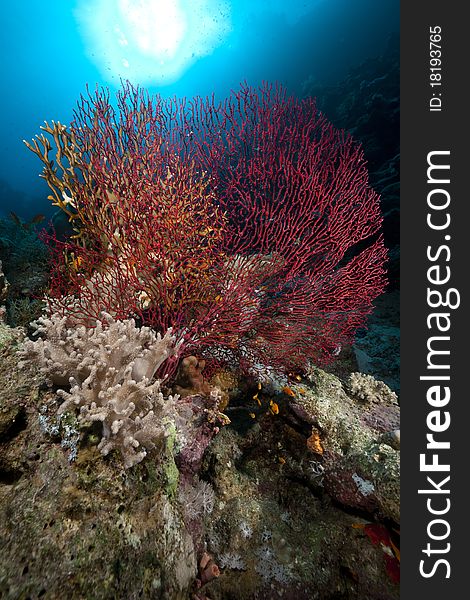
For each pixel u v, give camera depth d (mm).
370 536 2166
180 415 2461
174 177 3246
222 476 2506
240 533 2195
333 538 2213
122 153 3150
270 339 3350
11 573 1168
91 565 1271
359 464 2326
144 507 1557
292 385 3023
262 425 2852
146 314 3051
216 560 2100
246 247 3176
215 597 1945
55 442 1554
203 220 3145
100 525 1378
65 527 1322
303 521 2354
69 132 2963
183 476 2404
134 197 2869
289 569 2068
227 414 2988
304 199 3404
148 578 1395
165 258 2852
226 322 3012
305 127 4289
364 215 3812
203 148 3754
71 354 1802
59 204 3016
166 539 1565
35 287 3719
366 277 3826
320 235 3381
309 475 2512
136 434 1620
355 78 15062
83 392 1626
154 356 2064
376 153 10781
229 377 3123
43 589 1165
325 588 2008
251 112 4047
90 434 1589
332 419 2643
